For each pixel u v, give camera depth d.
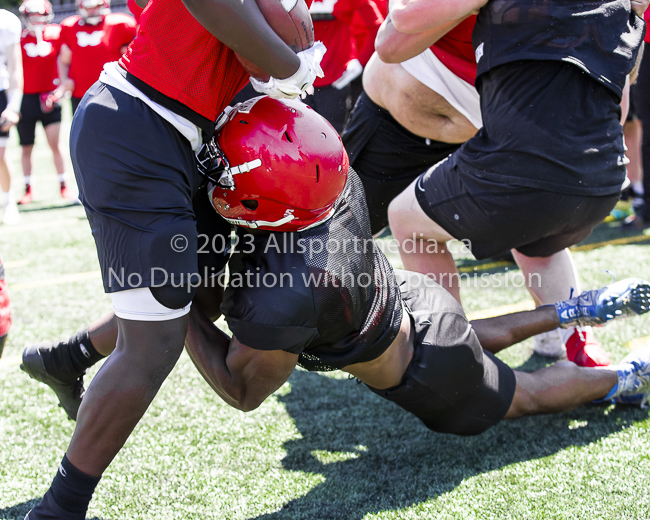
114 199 5.22
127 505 6.95
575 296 8.88
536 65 7.11
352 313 6.04
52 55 24.09
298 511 6.79
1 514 6.74
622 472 7.21
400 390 7.02
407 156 10.22
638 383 8.41
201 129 5.51
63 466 5.67
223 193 5.81
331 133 5.85
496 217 7.53
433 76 9.07
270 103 5.82
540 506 6.70
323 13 15.06
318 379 10.16
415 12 7.46
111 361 5.59
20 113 24.17
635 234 17.42
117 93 5.29
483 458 7.72
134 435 8.45
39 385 9.98
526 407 7.86
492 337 8.17
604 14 7.19
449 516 6.61
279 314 5.64
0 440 8.34
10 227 21.05
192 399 9.45
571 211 7.41
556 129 7.09
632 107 17.61
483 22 7.46
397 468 7.60
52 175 30.98
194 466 7.71
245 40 4.88
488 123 7.53
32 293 14.51
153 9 5.17
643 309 8.01
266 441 8.29
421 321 7.09
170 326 5.57
